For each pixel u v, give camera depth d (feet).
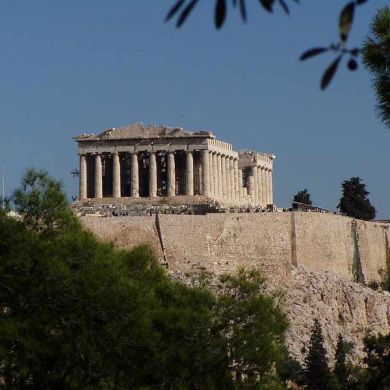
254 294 559.79
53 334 467.52
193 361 497.46
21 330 457.27
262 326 529.04
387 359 339.98
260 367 521.24
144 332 472.03
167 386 493.36
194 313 501.56
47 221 492.13
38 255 470.39
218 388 505.66
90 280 466.29
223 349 511.81
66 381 465.88
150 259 536.01
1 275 467.52
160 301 507.71
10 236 472.03
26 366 456.45
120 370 476.95
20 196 490.08
